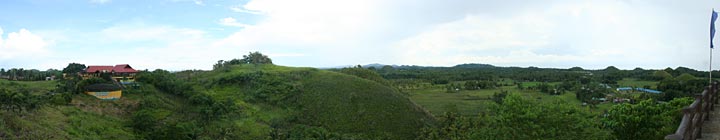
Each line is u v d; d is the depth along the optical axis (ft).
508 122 90.74
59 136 132.67
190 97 239.71
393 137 224.94
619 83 436.76
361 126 234.99
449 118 234.38
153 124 187.52
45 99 171.12
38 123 138.00
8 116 128.77
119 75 281.33
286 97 278.46
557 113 89.04
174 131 174.91
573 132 87.35
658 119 82.28
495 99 330.95
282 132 209.87
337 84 295.07
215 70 372.38
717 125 39.83
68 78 247.09
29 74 290.76
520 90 403.13
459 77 579.48
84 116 169.48
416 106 278.26
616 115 90.58
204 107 222.69
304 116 251.60
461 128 187.42
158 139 171.01
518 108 90.53
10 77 279.28
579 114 91.45
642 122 84.64
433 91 427.74
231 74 329.11
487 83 463.42
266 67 374.22
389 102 268.41
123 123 181.27
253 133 209.97
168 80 258.57
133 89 228.43
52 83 245.04
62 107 170.81
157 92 239.30
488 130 100.78
